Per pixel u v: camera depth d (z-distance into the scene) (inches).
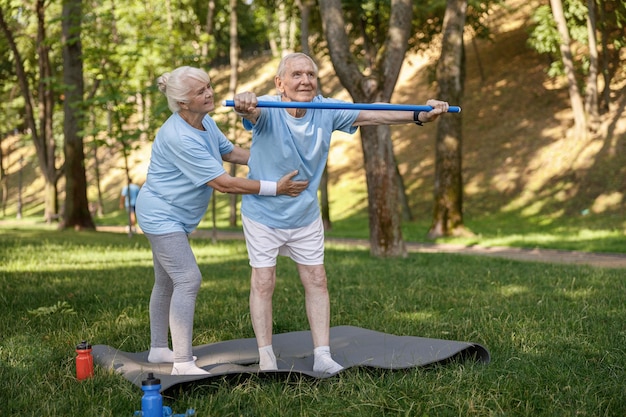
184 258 171.0
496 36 1253.1
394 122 177.3
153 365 177.0
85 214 850.1
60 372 164.9
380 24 873.5
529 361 175.0
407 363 167.9
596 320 232.8
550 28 912.3
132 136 674.8
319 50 976.9
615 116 914.7
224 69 1836.9
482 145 1027.3
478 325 223.5
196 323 238.1
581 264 441.4
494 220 870.4
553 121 999.0
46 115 1087.0
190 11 1393.9
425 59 1318.9
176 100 166.9
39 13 972.6
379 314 251.8
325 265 432.5
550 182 900.0
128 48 712.4
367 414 136.1
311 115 171.5
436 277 362.3
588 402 141.6
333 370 169.2
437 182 755.4
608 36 1031.0
